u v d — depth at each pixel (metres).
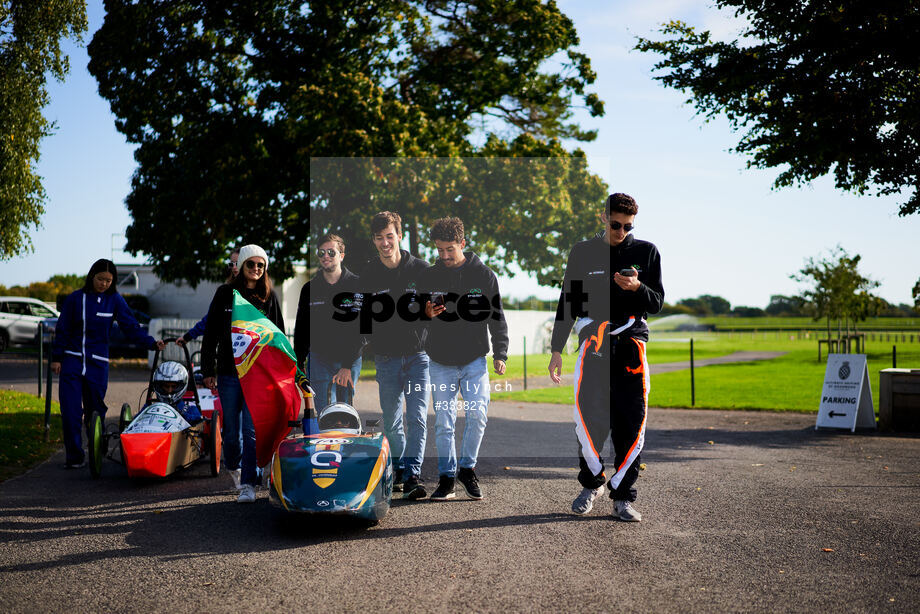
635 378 6.12
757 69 12.81
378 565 4.92
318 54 23.09
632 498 6.11
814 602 4.24
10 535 5.62
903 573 4.75
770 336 71.31
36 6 19.06
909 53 11.72
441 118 23.72
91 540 5.51
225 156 22.17
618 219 6.04
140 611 4.12
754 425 12.39
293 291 27.53
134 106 23.91
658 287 6.24
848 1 11.97
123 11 23.80
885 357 32.47
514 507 6.54
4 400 13.30
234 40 23.56
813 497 6.95
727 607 4.16
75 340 8.30
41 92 19.81
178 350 21.91
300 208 22.08
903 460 8.99
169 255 24.84
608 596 4.34
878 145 12.43
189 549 5.29
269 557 5.10
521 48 24.77
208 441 8.31
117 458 8.97
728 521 6.06
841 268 42.16
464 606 4.18
